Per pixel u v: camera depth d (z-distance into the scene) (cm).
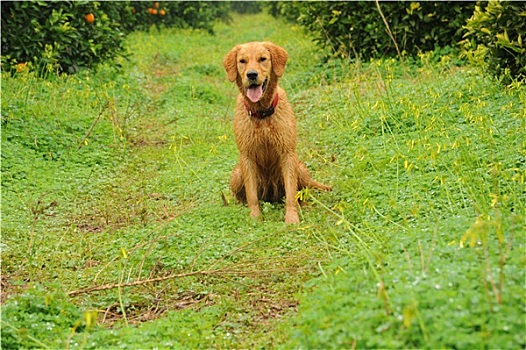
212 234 635
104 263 600
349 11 1341
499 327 341
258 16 3250
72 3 1258
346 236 593
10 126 934
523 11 869
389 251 484
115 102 1123
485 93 872
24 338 436
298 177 734
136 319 506
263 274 555
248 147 709
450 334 343
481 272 387
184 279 556
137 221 711
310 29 1412
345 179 741
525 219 506
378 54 1316
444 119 812
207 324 466
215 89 1352
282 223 659
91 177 862
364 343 354
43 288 548
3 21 1184
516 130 698
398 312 370
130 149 990
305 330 385
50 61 1185
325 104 1077
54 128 977
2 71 1171
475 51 977
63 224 714
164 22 2297
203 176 830
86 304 515
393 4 1273
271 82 696
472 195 562
